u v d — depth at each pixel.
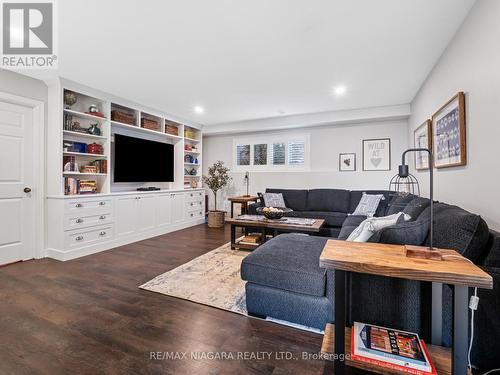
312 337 1.65
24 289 2.31
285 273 1.75
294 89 3.58
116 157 4.07
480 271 1.05
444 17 1.98
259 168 5.89
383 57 2.63
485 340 1.31
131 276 2.62
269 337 1.65
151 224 4.44
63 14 1.94
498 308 1.29
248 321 1.83
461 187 2.13
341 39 2.29
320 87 3.50
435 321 1.38
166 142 5.30
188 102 4.21
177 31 2.17
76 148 3.50
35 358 1.43
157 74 3.09
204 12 1.91
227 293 2.23
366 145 4.95
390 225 1.64
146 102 4.24
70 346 1.54
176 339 1.62
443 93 2.53
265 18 1.98
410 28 2.12
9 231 3.01
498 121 1.57
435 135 2.74
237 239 4.01
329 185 5.24
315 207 4.78
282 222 3.44
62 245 3.18
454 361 1.07
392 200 3.64
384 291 1.50
